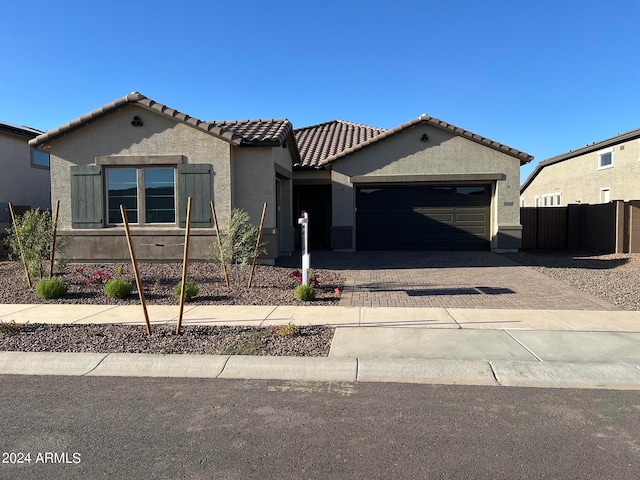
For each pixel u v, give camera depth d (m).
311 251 17.98
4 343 6.74
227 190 13.21
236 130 14.45
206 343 6.74
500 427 4.31
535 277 11.95
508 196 17.22
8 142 18.23
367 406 4.80
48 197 20.69
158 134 13.27
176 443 4.04
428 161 17.38
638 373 5.61
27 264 11.16
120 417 4.56
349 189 17.73
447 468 3.62
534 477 3.49
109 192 13.59
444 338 6.84
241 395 5.11
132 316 8.23
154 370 5.96
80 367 6.02
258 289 10.47
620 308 8.63
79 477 3.53
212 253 11.24
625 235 16.78
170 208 13.48
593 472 3.55
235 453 3.87
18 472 3.60
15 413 4.67
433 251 17.83
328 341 6.77
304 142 21.47
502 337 6.87
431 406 4.79
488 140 16.97
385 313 8.32
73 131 13.34
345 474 3.55
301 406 4.80
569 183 28.12
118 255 13.38
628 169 22.27
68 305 9.11
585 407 4.75
